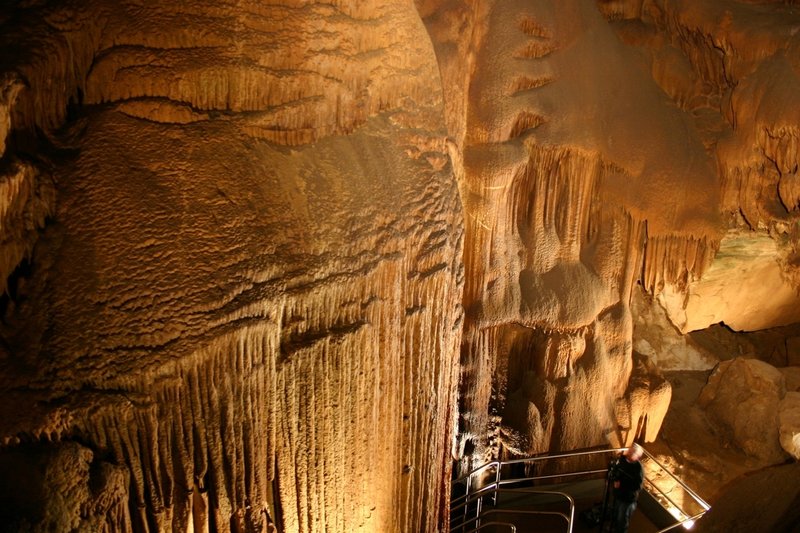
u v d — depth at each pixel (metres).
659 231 7.25
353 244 4.16
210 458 3.56
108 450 3.18
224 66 3.81
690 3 7.43
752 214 7.63
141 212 3.43
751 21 7.25
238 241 3.66
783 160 7.24
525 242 6.89
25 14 3.30
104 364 3.15
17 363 3.03
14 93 3.07
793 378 8.87
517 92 6.54
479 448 6.90
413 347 4.75
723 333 9.81
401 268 4.50
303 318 3.90
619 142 6.96
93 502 3.02
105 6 3.54
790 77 7.05
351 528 4.46
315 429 4.05
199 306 3.43
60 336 3.11
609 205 7.11
